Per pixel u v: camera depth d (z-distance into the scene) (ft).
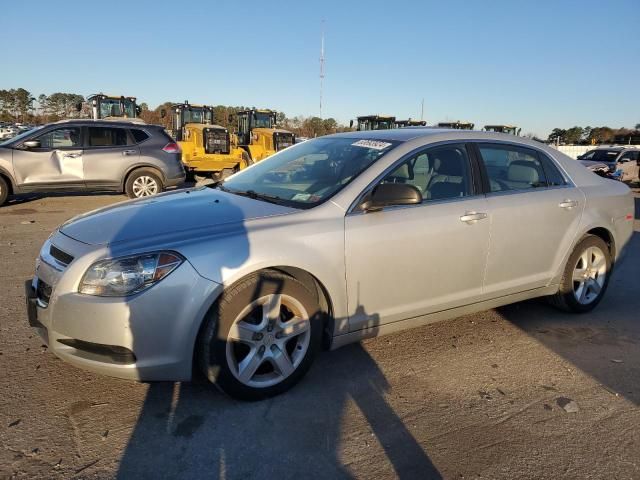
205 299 9.11
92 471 8.02
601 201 14.89
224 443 8.80
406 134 12.85
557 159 14.65
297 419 9.55
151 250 9.08
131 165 35.09
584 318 15.12
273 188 12.34
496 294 13.03
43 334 9.79
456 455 8.67
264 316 9.77
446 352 12.59
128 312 8.82
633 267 21.35
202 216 10.43
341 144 13.34
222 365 9.43
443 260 11.78
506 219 12.70
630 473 8.34
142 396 10.14
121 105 67.21
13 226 27.20
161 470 8.11
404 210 11.37
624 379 11.50
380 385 10.89
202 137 55.11
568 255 14.32
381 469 8.28
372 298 11.03
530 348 12.96
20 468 8.01
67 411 9.57
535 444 9.03
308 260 10.00
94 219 10.71
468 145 12.88
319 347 10.66
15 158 32.27
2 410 9.52
